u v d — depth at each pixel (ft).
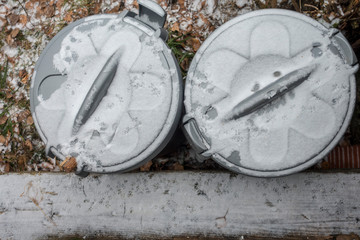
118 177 3.55
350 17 3.65
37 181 3.68
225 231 3.31
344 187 3.22
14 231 3.65
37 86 2.88
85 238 3.52
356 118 3.72
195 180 3.42
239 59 2.68
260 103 2.58
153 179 3.49
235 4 3.98
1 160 4.15
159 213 3.42
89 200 3.56
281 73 2.63
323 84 2.59
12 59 4.32
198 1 4.05
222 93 2.67
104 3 4.21
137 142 2.70
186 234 3.36
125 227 3.46
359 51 3.74
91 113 2.77
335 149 3.67
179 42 3.92
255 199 3.30
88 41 2.84
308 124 2.59
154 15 2.88
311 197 3.25
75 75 2.82
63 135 2.80
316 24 2.66
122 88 2.77
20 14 4.37
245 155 2.63
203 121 2.68
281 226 3.25
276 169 2.61
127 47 2.79
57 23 4.27
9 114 4.21
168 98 2.69
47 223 3.60
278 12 2.70
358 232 3.15
